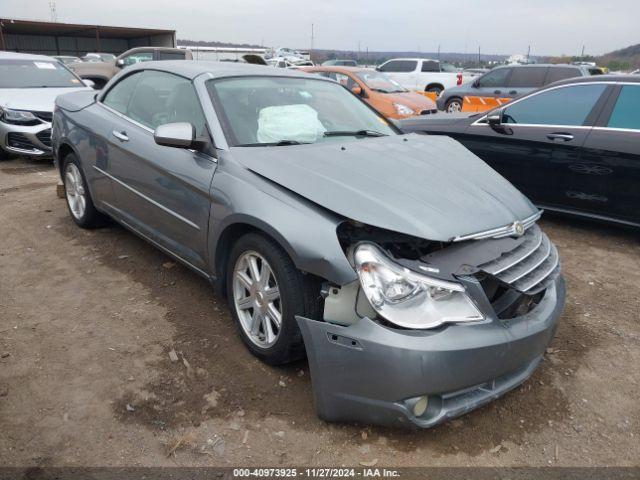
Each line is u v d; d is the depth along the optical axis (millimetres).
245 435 2418
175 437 2391
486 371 2275
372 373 2211
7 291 3684
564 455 2408
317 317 2568
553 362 3105
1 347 3010
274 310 2736
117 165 3916
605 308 3799
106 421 2469
